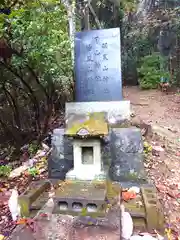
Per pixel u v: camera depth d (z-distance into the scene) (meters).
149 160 4.42
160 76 14.66
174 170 4.19
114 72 5.09
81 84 5.24
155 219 2.54
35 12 4.76
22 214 2.79
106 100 5.13
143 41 18.14
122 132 3.61
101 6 14.04
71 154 3.66
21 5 4.16
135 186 3.31
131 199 2.93
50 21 5.14
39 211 2.67
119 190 3.00
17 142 6.33
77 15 7.87
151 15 17.02
